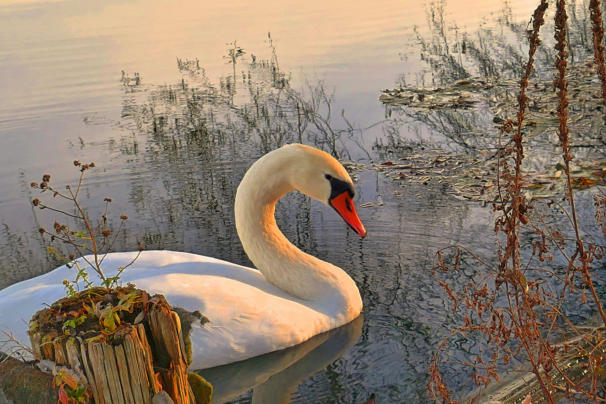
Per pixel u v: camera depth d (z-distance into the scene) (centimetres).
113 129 1085
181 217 779
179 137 1042
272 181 563
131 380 285
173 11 2083
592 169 843
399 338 521
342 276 568
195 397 381
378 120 1093
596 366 388
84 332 290
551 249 644
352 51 1512
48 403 335
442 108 1140
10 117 1142
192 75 1371
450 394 442
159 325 296
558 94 346
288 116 1127
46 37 1739
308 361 499
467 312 547
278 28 1775
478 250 655
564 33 334
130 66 1445
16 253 721
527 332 373
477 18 1808
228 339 486
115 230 757
